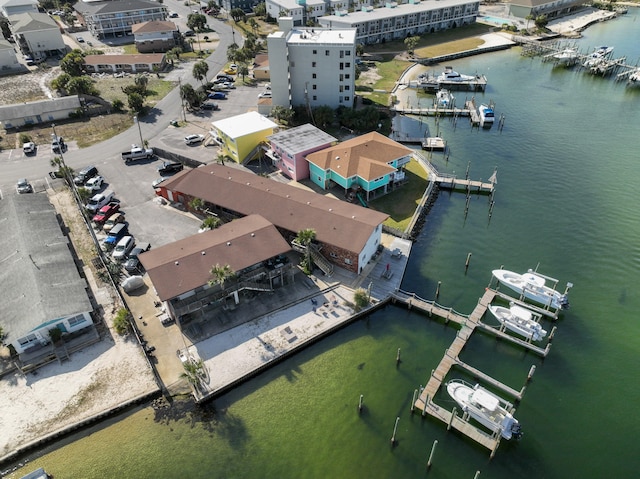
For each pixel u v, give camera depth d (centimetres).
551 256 6203
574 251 6288
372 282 5588
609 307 5447
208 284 4912
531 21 16862
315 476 3856
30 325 4606
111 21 15388
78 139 8975
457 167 8169
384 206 6969
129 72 12575
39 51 13412
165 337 4903
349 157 7119
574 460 3984
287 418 4269
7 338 4556
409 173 7819
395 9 15388
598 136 9238
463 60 13762
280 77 9356
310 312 5191
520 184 7712
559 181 7775
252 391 4494
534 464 3953
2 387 4459
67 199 7206
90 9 15562
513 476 3872
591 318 5309
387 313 5338
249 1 18500
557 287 5728
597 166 8188
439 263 6062
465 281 5797
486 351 4931
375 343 4991
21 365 4616
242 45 14550
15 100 10725
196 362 4553
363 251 5559
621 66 12850
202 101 10350
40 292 4947
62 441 4091
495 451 4012
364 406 4375
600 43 14838
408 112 10125
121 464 3931
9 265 5422
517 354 4906
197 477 3847
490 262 6100
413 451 4034
